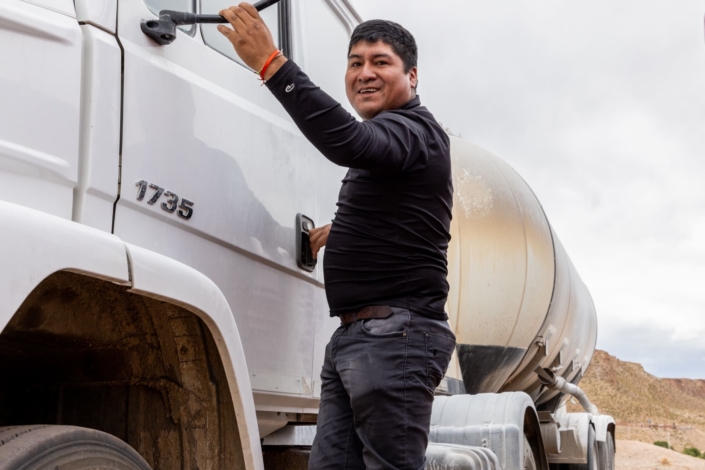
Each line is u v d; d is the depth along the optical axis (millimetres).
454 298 6871
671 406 66812
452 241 6949
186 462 2295
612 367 70875
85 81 2094
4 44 1904
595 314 10711
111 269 1861
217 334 2184
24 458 1690
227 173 2602
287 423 3432
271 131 2908
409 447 2344
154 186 2264
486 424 4645
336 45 3689
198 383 2283
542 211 7711
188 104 2451
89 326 2229
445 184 2537
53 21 2025
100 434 1909
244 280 2674
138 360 2357
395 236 2453
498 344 6980
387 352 2365
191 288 2092
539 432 5266
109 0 2209
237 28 2287
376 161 2299
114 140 2143
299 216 3031
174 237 2342
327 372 2611
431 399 2445
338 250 2514
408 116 2512
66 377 2453
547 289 7254
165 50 2404
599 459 8258
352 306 2463
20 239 1658
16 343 2236
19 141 1898
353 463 2520
